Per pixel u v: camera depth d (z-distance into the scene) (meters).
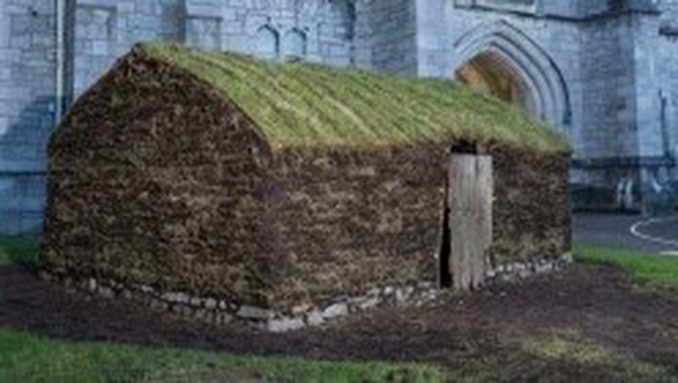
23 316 10.62
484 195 13.91
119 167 12.12
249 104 11.04
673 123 31.66
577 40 31.36
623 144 30.36
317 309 10.98
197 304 11.10
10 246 16.14
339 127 11.79
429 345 9.80
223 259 10.88
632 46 30.11
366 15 27.64
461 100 15.58
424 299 12.55
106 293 12.15
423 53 25.95
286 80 12.56
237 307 10.73
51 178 13.15
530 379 8.38
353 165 11.58
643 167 30.02
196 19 22.45
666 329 11.05
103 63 20.73
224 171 10.91
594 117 31.16
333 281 11.22
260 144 10.60
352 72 14.69
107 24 20.80
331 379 8.00
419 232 12.63
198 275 11.11
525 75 30.44
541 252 15.13
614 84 30.58
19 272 13.62
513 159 14.61
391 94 14.09
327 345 9.80
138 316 11.09
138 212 11.84
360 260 11.62
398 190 12.28
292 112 11.48
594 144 31.17
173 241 11.40
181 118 11.41
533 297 12.92
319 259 11.05
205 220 11.07
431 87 15.76
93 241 12.41
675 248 19.08
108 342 9.36
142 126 11.86
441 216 13.05
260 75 12.30
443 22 26.41
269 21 26.09
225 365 8.35
